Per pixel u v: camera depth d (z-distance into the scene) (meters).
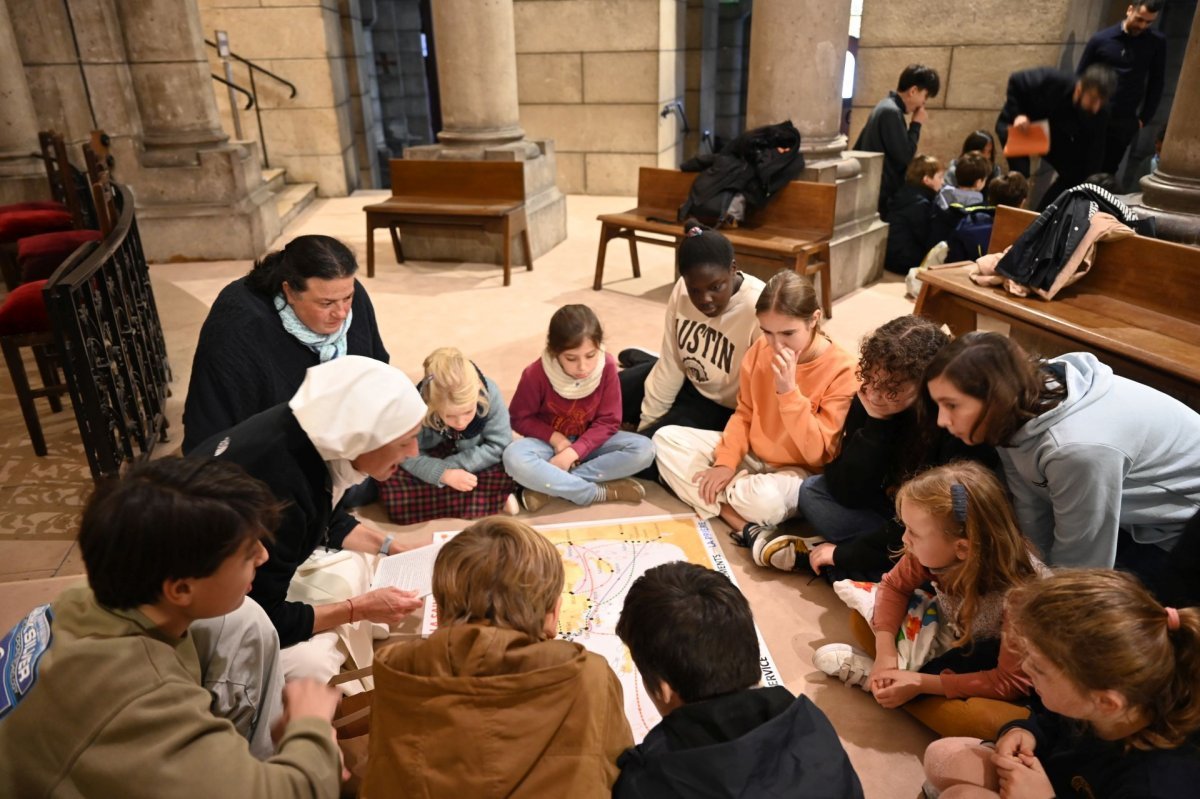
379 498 2.97
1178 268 2.77
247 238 6.22
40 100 5.71
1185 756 1.35
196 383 2.21
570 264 6.05
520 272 5.85
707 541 2.71
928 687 1.91
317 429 1.58
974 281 3.31
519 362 4.23
